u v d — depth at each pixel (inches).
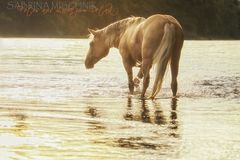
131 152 289.7
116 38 633.0
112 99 540.1
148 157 278.5
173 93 561.0
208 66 1055.0
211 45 2273.6
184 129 369.7
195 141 325.4
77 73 847.7
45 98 536.1
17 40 2283.5
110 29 642.8
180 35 546.3
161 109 471.8
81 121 397.1
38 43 1996.8
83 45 1892.2
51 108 465.7
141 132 354.9
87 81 721.6
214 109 474.3
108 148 299.0
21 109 456.1
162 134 348.5
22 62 1055.0
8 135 331.9
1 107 466.9
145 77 548.1
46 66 970.7
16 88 621.0
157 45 539.5
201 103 515.5
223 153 292.0
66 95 565.6
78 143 311.1
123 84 690.8
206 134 350.6
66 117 415.8
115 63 1125.1
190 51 1695.4
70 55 1328.7
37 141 313.7
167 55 538.3
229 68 1008.9
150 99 542.9
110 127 372.5
